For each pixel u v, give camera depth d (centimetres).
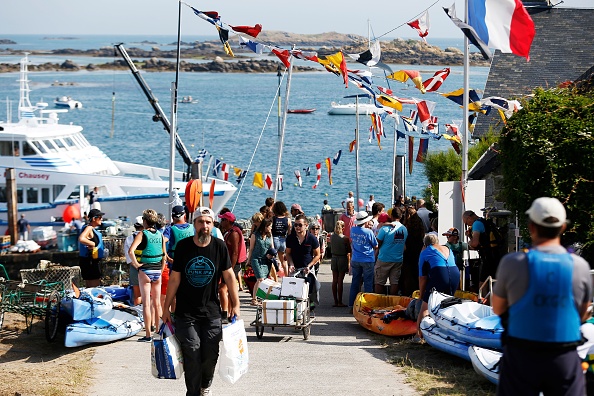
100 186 4253
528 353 749
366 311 1789
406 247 1962
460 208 1953
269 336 1712
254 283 2148
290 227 2175
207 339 1084
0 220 4216
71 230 3794
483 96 3706
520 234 1797
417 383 1295
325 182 7100
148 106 16900
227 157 8838
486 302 1634
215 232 1595
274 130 11769
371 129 3944
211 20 2256
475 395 1208
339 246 2058
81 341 1602
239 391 1263
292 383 1309
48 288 1850
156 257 1633
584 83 2167
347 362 1460
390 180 7106
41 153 4259
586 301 761
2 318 1802
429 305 1536
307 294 1725
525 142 1661
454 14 1858
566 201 1623
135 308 1761
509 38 1805
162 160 9225
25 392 1243
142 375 1371
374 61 2191
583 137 1623
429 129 2769
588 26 3994
